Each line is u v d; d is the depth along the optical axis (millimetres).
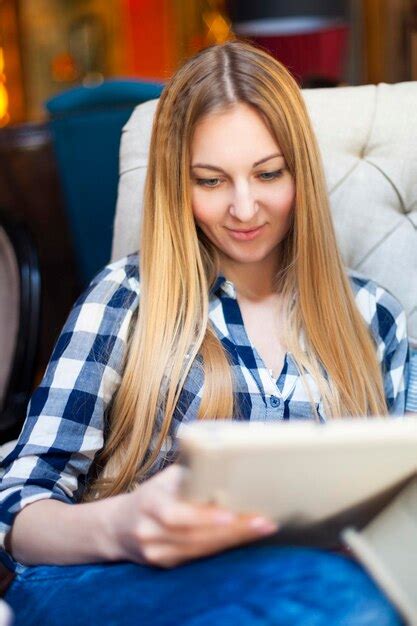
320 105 1586
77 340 1284
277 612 831
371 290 1469
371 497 955
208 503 879
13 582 1120
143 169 1602
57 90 6391
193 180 1263
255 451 834
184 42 6285
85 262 2834
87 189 2748
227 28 6137
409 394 1453
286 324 1370
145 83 2756
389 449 890
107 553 1045
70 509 1105
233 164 1223
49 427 1239
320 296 1359
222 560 936
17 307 1844
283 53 4816
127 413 1280
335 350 1359
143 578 975
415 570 915
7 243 1909
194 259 1295
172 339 1286
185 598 897
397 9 4949
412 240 1585
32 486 1193
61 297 3006
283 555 911
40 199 2920
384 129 1582
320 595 846
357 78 5246
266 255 1331
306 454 855
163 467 1298
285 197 1273
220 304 1354
